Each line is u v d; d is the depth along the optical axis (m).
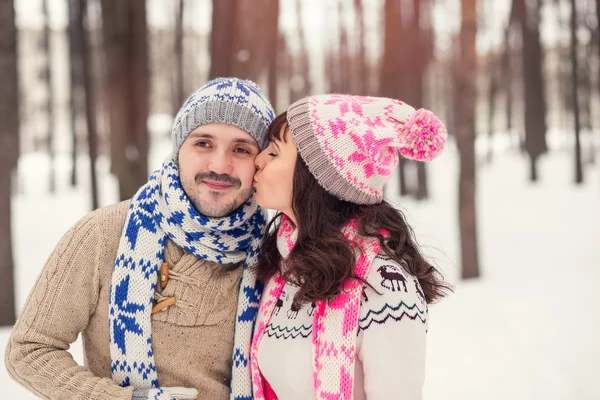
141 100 6.14
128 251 1.68
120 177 5.91
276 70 8.50
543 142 21.17
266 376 1.69
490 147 21.02
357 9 17.17
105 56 6.34
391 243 1.64
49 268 1.65
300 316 1.65
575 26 15.40
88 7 9.88
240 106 1.71
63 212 13.59
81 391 1.55
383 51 12.01
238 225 1.74
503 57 20.61
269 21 5.80
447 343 4.62
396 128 1.59
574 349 4.34
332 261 1.54
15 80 5.19
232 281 1.78
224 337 1.76
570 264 7.16
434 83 22.34
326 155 1.57
